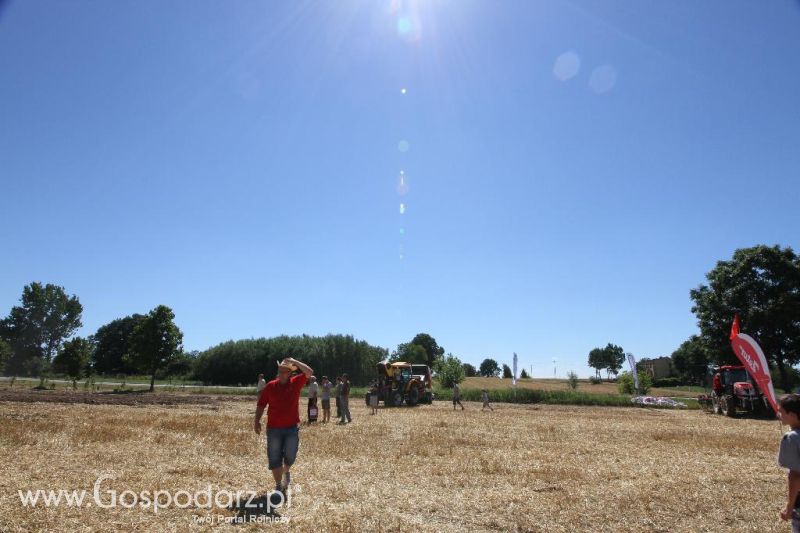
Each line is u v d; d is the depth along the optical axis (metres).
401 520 6.30
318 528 5.89
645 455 11.95
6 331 82.44
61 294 85.38
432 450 11.88
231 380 55.97
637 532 6.15
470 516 6.62
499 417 22.69
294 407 7.52
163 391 39.06
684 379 85.69
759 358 11.45
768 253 38.91
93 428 12.87
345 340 57.50
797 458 4.33
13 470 7.91
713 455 12.10
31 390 33.84
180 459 9.55
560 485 8.41
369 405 24.91
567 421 21.19
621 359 122.12
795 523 4.34
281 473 7.39
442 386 55.56
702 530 6.27
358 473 8.98
